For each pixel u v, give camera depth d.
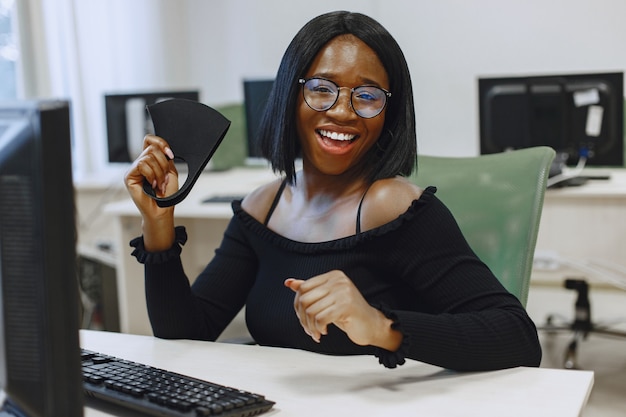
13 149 0.85
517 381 1.28
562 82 3.45
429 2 4.82
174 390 1.17
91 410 1.19
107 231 4.16
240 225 1.70
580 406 1.18
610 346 3.69
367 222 1.50
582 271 3.54
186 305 1.59
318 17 1.54
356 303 1.21
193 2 5.30
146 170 1.49
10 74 4.64
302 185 1.62
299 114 1.53
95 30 5.13
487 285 1.44
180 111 1.49
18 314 0.88
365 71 1.49
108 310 3.92
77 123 4.95
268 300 1.58
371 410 1.17
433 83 4.89
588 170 3.98
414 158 1.57
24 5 4.62
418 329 1.27
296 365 1.39
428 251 1.47
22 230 0.86
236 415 1.11
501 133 3.54
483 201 1.76
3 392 0.92
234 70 5.30
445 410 1.16
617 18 4.53
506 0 4.70
